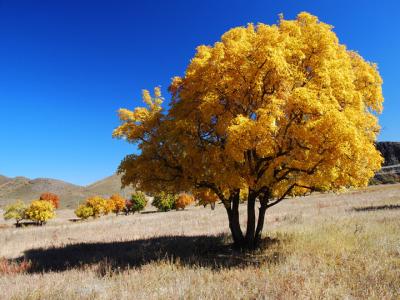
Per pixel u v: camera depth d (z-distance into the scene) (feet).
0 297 30.86
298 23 48.01
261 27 41.47
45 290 31.89
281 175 48.16
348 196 197.57
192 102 47.34
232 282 30.81
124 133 52.31
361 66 52.54
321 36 42.65
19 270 47.29
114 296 29.04
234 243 54.80
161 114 52.16
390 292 26.07
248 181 45.09
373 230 53.72
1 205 512.63
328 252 41.45
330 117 36.55
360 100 43.62
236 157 39.40
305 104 37.27
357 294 26.63
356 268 33.30
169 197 269.64
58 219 280.92
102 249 63.67
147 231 93.15
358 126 45.21
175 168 51.26
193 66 47.62
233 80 42.09
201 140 48.29
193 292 28.12
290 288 27.99
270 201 205.46
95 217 257.34
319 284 28.50
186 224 105.40
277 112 38.37
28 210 223.30
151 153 50.24
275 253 45.75
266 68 40.01
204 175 48.55
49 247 72.08
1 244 84.02
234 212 55.11
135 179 52.34
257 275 33.12
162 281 33.40
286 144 42.83
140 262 44.62
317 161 42.16
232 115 43.14
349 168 43.09
